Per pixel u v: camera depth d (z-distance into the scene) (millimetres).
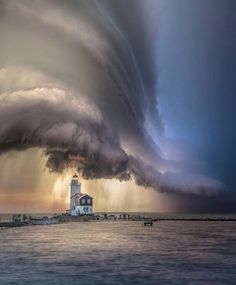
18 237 81500
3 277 36906
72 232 97500
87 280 35906
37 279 36062
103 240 74938
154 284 34500
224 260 48500
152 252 56281
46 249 59188
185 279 36625
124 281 35656
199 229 114000
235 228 120312
